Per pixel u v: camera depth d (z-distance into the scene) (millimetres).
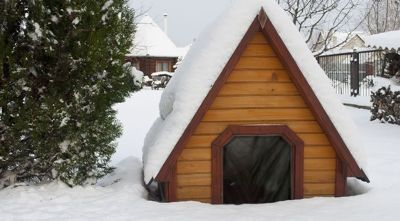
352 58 16703
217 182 4445
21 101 4461
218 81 4238
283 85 4496
